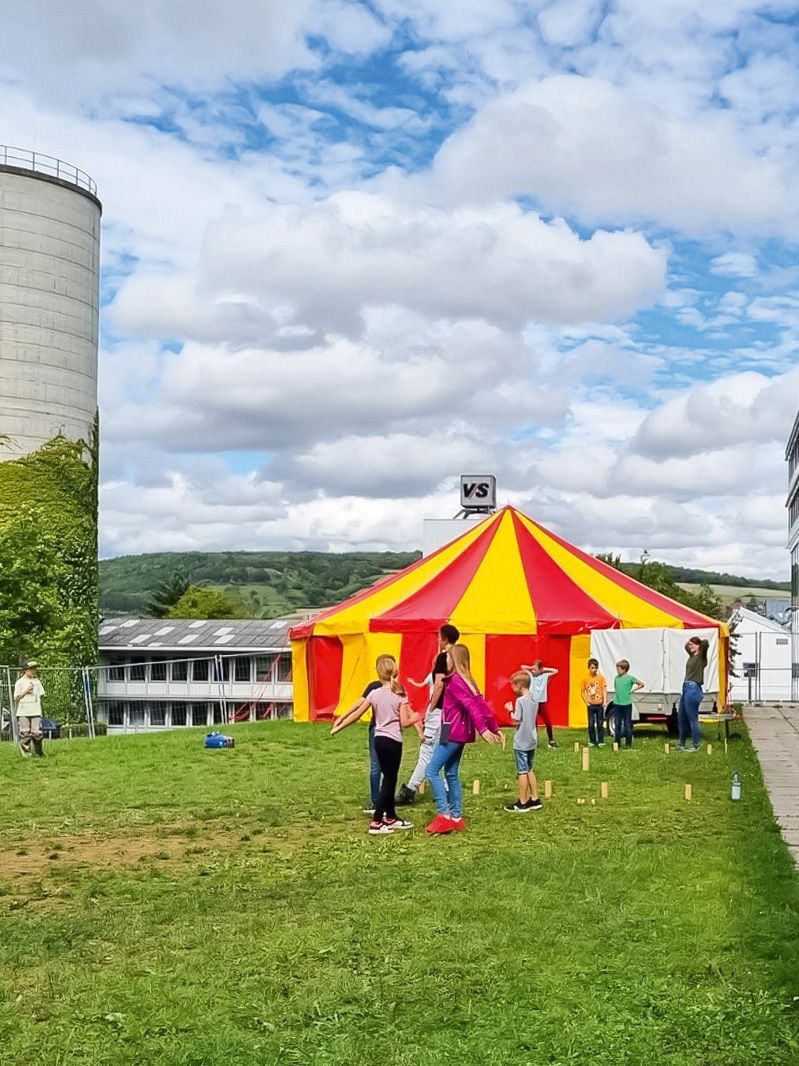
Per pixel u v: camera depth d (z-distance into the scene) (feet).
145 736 78.89
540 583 87.97
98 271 202.28
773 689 178.81
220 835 39.37
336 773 56.29
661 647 79.61
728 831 38.11
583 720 83.61
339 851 35.81
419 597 88.17
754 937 24.11
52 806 46.65
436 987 21.54
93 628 188.34
